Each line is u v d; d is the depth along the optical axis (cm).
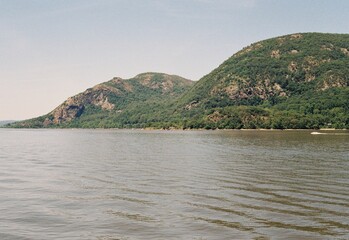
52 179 4497
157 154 8038
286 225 2542
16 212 2933
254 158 6906
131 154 8106
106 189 3816
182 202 3216
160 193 3600
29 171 5275
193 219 2702
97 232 2450
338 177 4541
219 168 5456
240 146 10388
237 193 3578
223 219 2695
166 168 5491
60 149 10069
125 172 5069
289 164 5919
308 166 5647
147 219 2716
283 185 4000
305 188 3822
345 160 6444
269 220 2661
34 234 2422
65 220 2716
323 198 3341
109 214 2856
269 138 15062
